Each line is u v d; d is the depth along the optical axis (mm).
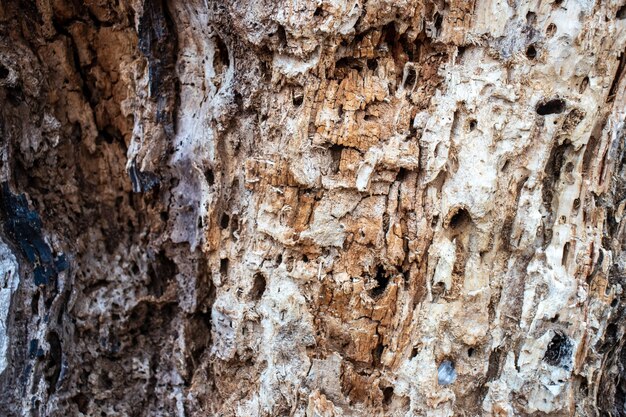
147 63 1465
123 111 1538
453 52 1250
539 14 1225
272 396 1322
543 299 1300
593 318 1356
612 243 1404
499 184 1262
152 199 1542
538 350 1309
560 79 1243
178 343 1516
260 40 1236
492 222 1268
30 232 1455
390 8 1189
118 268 1567
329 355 1299
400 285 1279
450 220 1269
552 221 1312
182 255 1516
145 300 1525
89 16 1510
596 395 1416
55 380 1473
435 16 1239
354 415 1307
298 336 1299
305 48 1199
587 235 1323
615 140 1325
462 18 1237
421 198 1263
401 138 1252
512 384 1322
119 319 1541
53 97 1499
